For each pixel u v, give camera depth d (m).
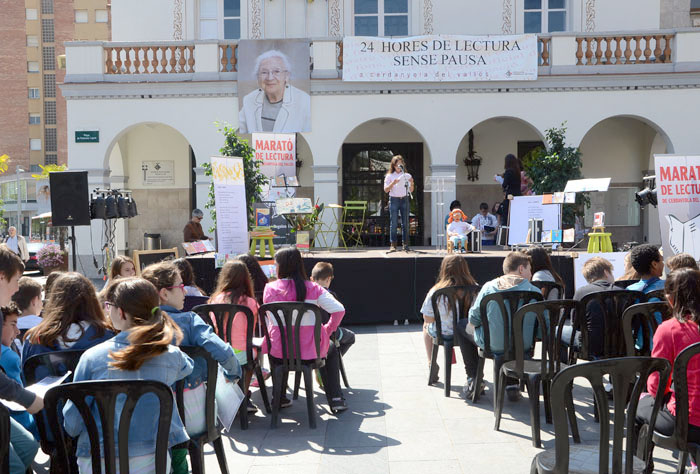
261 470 3.92
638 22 15.27
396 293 8.66
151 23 15.70
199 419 3.45
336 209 14.16
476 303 4.85
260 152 11.71
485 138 16.39
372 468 3.91
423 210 16.58
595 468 2.80
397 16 15.63
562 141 13.71
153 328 2.67
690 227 7.28
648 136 16.06
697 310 3.12
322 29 15.71
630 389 4.11
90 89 14.13
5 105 59.38
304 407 5.25
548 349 4.21
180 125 14.19
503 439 4.36
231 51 14.30
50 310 3.42
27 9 59.03
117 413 2.59
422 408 5.11
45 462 3.81
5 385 2.61
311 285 4.97
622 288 4.88
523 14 15.45
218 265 8.12
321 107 14.09
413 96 14.05
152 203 16.73
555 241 8.78
